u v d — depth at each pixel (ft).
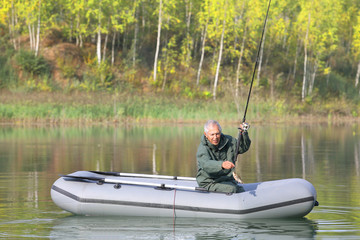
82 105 165.48
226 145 35.24
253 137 112.27
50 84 201.46
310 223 32.81
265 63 266.36
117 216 34.83
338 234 29.78
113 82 216.74
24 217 34.76
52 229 31.24
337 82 278.46
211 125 33.71
